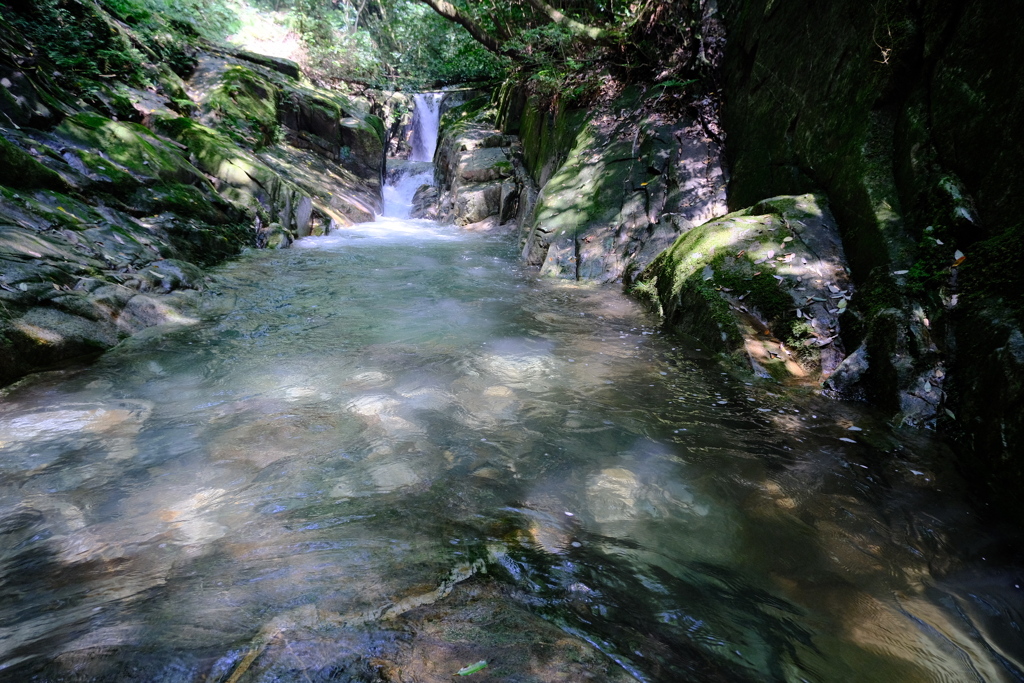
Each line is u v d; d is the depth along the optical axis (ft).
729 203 21.59
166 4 41.91
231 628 5.37
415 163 53.72
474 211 37.09
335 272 22.25
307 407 10.95
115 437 9.54
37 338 11.91
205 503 7.73
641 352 14.53
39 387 11.26
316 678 4.70
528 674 4.92
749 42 22.85
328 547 6.81
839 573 6.93
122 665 4.85
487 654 5.14
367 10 62.85
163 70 33.22
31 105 21.01
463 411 11.03
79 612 5.61
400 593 6.00
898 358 11.12
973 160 11.89
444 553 6.79
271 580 6.16
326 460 9.00
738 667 5.38
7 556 6.54
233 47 44.80
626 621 5.89
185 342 14.15
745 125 22.31
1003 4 11.68
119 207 20.58
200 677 4.71
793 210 16.47
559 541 7.23
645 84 28.78
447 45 54.54
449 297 19.39
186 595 5.88
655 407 11.45
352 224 34.55
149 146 24.43
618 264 21.94
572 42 31.76
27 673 4.76
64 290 13.61
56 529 7.07
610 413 11.15
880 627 6.10
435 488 8.32
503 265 25.00
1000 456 8.64
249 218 26.50
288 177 34.01
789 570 6.94
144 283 16.37
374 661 4.96
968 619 6.31
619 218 23.47
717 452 9.74
